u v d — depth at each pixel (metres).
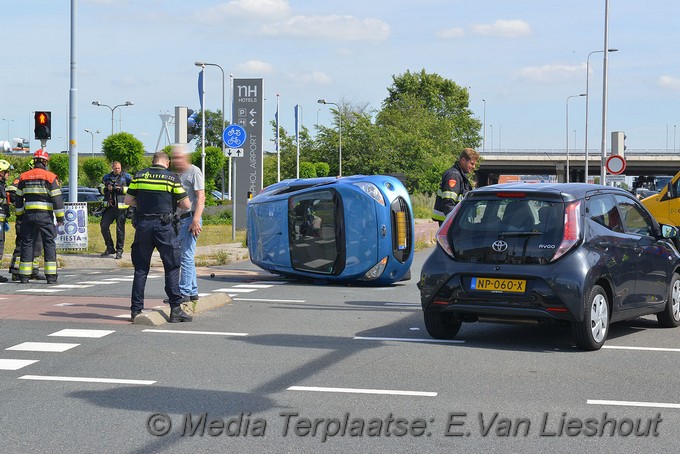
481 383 8.34
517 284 9.91
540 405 7.51
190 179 12.56
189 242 12.66
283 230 17.36
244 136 30.64
